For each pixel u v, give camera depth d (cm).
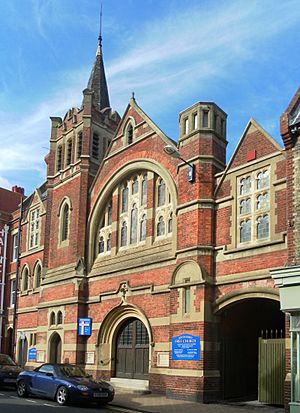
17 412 1486
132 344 2373
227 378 1930
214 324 1920
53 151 3156
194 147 2098
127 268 2389
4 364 2442
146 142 2448
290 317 1520
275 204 1789
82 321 2566
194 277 1959
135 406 1714
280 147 1814
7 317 3603
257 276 1784
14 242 3759
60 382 1752
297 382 1467
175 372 1944
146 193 2453
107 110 3048
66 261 2797
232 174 1972
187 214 2061
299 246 1563
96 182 2764
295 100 1697
